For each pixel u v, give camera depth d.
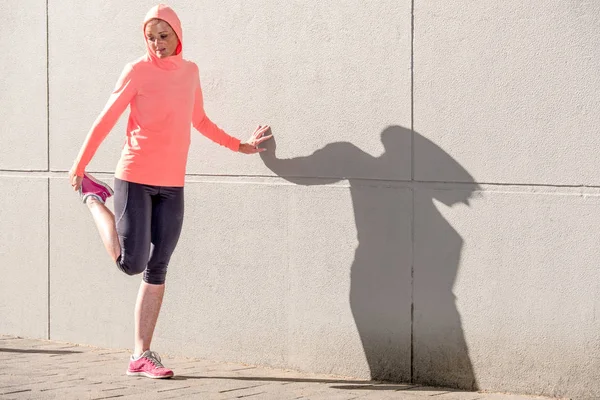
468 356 5.59
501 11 5.42
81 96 7.27
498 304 5.48
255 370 6.29
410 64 5.75
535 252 5.35
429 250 5.72
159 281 6.01
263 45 6.37
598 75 5.14
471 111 5.55
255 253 6.44
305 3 6.17
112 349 7.12
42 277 7.54
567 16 5.21
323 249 6.14
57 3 7.37
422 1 5.69
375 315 5.94
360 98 5.96
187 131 5.95
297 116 6.23
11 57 7.63
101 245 7.19
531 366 5.38
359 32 5.95
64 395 5.22
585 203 5.18
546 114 5.30
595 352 5.16
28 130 7.56
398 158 5.82
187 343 6.77
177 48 5.91
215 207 6.62
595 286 5.16
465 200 5.58
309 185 6.19
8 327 7.77
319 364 6.17
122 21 7.04
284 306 6.31
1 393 5.27
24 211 7.62
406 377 5.82
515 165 5.41
